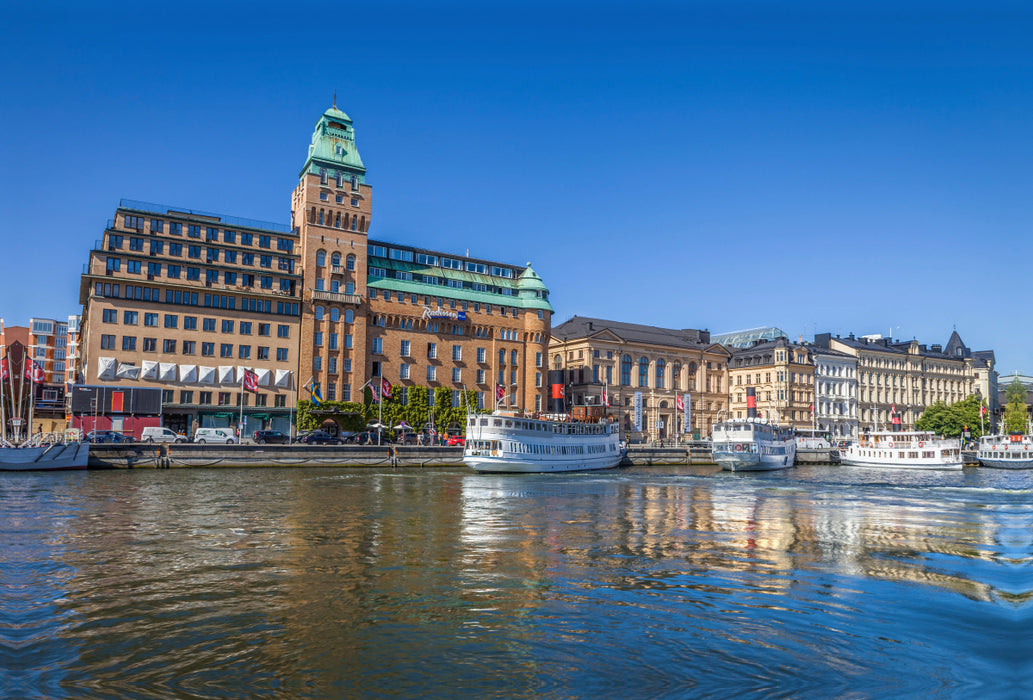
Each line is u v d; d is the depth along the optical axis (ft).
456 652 55.36
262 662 53.01
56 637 58.08
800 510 150.20
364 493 171.12
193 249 325.62
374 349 364.17
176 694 47.26
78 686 48.37
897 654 55.21
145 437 260.42
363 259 362.33
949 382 618.85
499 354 402.72
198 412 311.68
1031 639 58.54
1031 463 377.30
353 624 62.08
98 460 227.40
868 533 117.19
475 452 251.39
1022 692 47.55
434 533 110.83
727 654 55.11
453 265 412.77
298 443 285.23
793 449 355.56
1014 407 574.97
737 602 70.08
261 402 326.65
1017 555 97.14
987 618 64.69
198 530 109.40
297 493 167.73
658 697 47.03
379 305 366.63
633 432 440.86
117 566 83.30
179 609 65.92
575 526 120.78
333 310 350.23
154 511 130.31
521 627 61.62
